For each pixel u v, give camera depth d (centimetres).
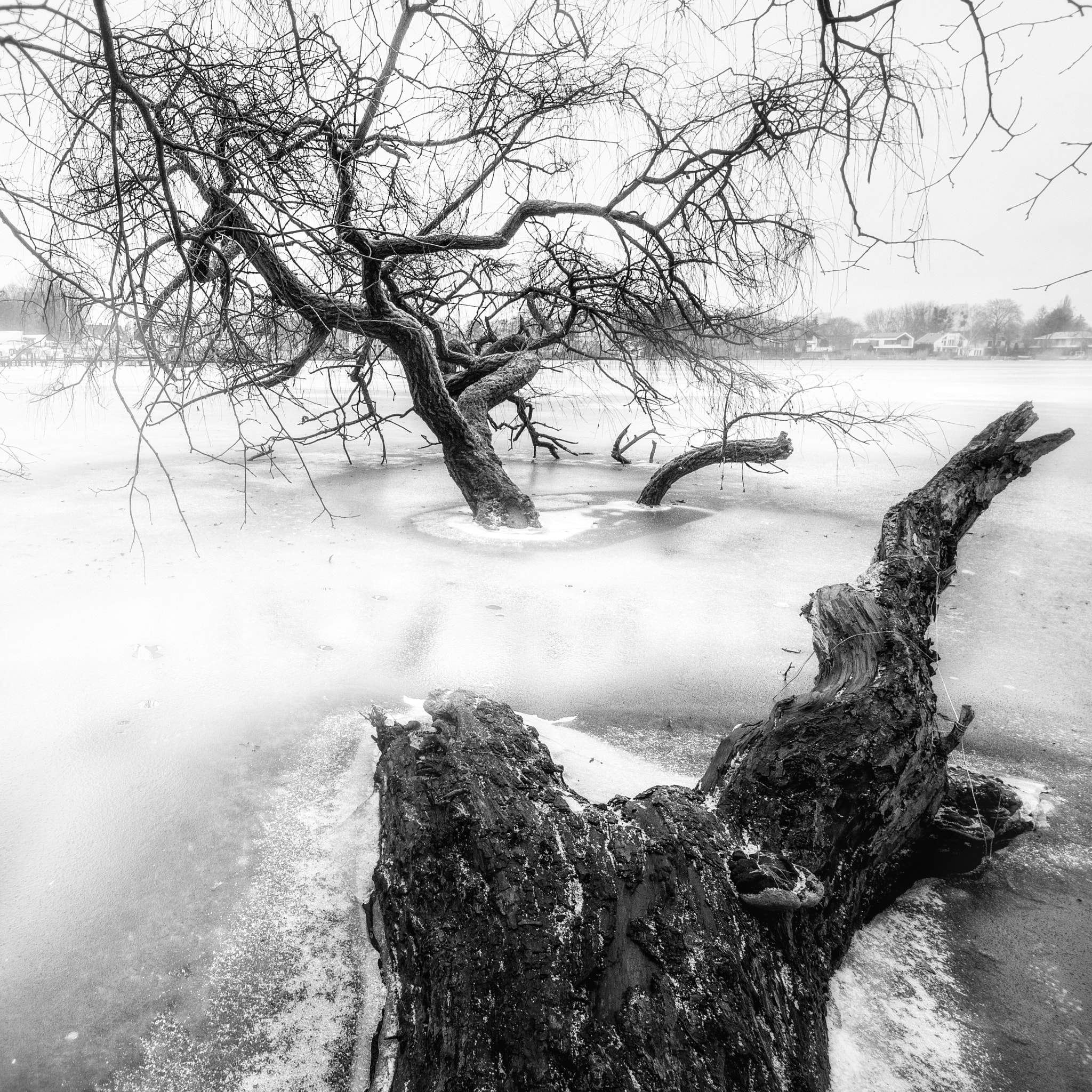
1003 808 311
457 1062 182
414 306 877
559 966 194
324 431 771
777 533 889
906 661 303
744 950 210
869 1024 230
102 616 563
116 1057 215
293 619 571
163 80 272
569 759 365
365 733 397
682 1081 178
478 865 222
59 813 322
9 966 242
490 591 657
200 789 342
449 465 919
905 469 1420
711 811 256
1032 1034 230
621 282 772
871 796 260
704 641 554
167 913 267
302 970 245
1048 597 680
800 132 409
